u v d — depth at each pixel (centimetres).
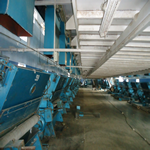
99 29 222
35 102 250
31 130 239
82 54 414
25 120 237
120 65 494
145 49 295
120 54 331
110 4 134
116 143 326
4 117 161
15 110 179
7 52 240
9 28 149
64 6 447
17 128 189
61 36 471
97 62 581
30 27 166
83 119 513
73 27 235
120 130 413
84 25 222
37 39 426
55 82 339
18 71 142
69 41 610
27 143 227
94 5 165
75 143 319
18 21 132
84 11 181
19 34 169
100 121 497
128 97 1071
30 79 183
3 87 141
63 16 474
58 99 488
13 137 167
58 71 611
